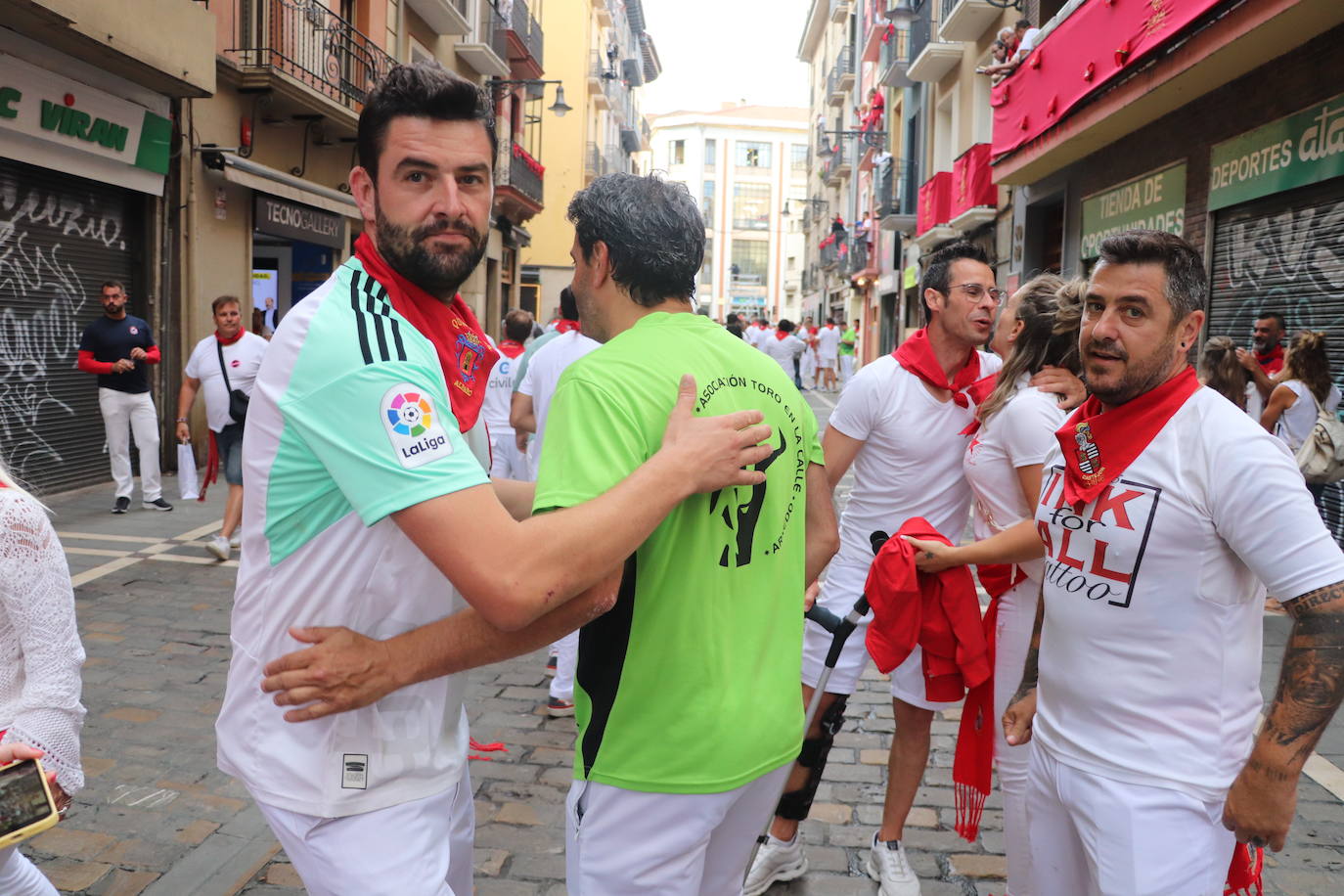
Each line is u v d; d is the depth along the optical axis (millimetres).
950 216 19672
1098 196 12688
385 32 17375
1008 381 2908
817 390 31344
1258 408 7066
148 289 11305
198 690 4816
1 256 9250
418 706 1726
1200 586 1874
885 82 24812
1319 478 6434
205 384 7262
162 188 11305
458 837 1982
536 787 3895
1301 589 1741
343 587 1658
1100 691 1966
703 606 1716
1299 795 3785
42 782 1695
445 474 1506
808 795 3164
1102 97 10961
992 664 2928
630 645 1715
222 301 7246
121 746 4133
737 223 80812
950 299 3150
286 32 13336
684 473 1581
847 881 3238
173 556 7445
